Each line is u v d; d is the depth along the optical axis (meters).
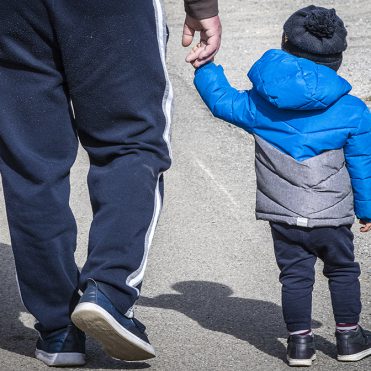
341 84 9.73
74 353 9.82
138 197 9.12
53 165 9.42
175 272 13.24
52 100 9.31
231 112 10.31
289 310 10.08
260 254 13.98
